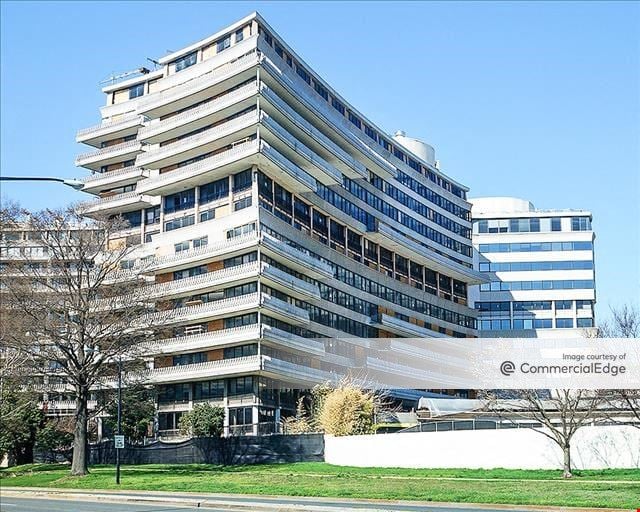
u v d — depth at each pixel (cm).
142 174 8869
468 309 12862
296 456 5912
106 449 7000
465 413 6306
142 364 5812
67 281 5381
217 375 7556
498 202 14638
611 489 3369
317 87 9081
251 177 7775
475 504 3025
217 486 4078
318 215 9100
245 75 7788
